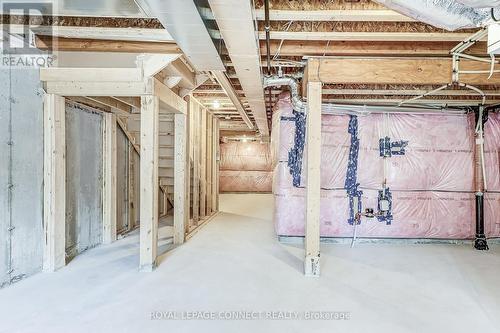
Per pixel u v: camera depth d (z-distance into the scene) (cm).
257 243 435
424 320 220
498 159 447
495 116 448
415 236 449
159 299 249
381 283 288
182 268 324
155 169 321
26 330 201
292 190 443
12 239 281
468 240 450
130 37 264
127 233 488
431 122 448
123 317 219
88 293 259
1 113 272
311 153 309
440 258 371
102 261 345
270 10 217
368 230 449
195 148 534
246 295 258
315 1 217
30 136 300
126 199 514
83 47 287
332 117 446
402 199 448
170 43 292
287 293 263
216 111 674
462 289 276
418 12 172
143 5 183
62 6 216
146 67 311
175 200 430
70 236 362
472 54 297
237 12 183
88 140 395
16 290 264
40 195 312
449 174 447
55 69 312
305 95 341
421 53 295
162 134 560
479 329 208
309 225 307
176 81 365
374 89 378
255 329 205
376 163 448
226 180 1161
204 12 190
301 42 299
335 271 320
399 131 448
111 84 312
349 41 296
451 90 374
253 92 376
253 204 871
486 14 173
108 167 425
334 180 447
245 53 247
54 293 259
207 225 565
